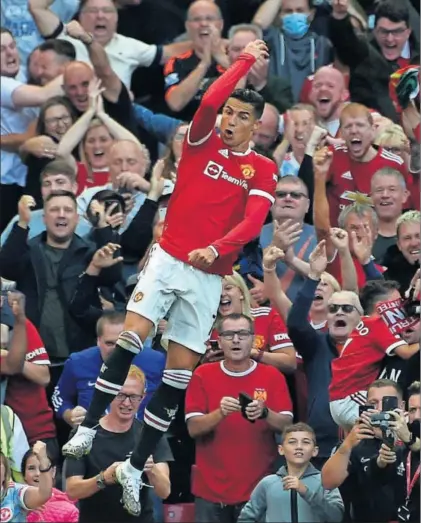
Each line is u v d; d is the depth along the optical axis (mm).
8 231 28125
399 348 24281
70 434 24297
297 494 23297
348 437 23047
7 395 25172
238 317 24516
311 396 25078
